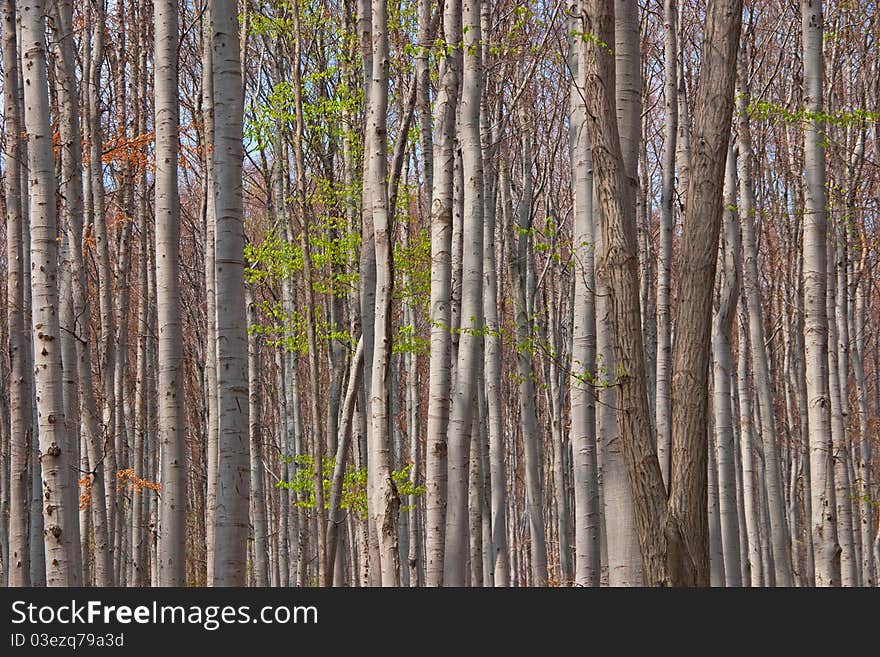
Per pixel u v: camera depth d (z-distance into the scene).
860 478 23.56
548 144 23.23
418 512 21.17
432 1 13.50
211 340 16.42
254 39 20.56
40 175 9.68
